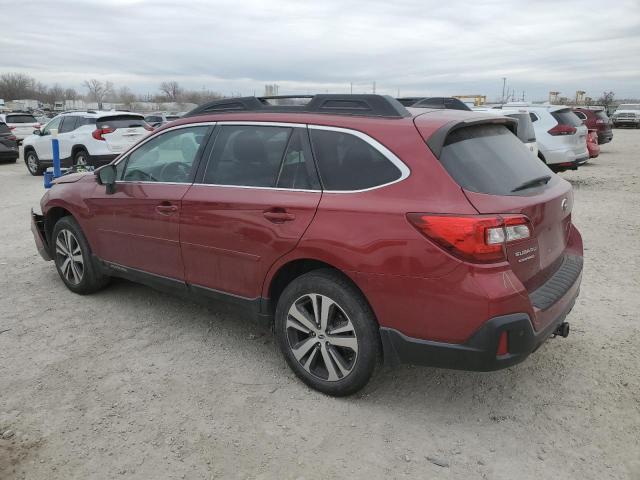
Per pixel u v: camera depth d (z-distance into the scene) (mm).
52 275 5805
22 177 15305
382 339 3084
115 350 4059
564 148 11609
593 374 3688
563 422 3168
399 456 2883
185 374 3709
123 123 14305
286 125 3578
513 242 2850
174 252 4078
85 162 14094
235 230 3605
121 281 5594
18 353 3998
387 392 3490
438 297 2844
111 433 3059
